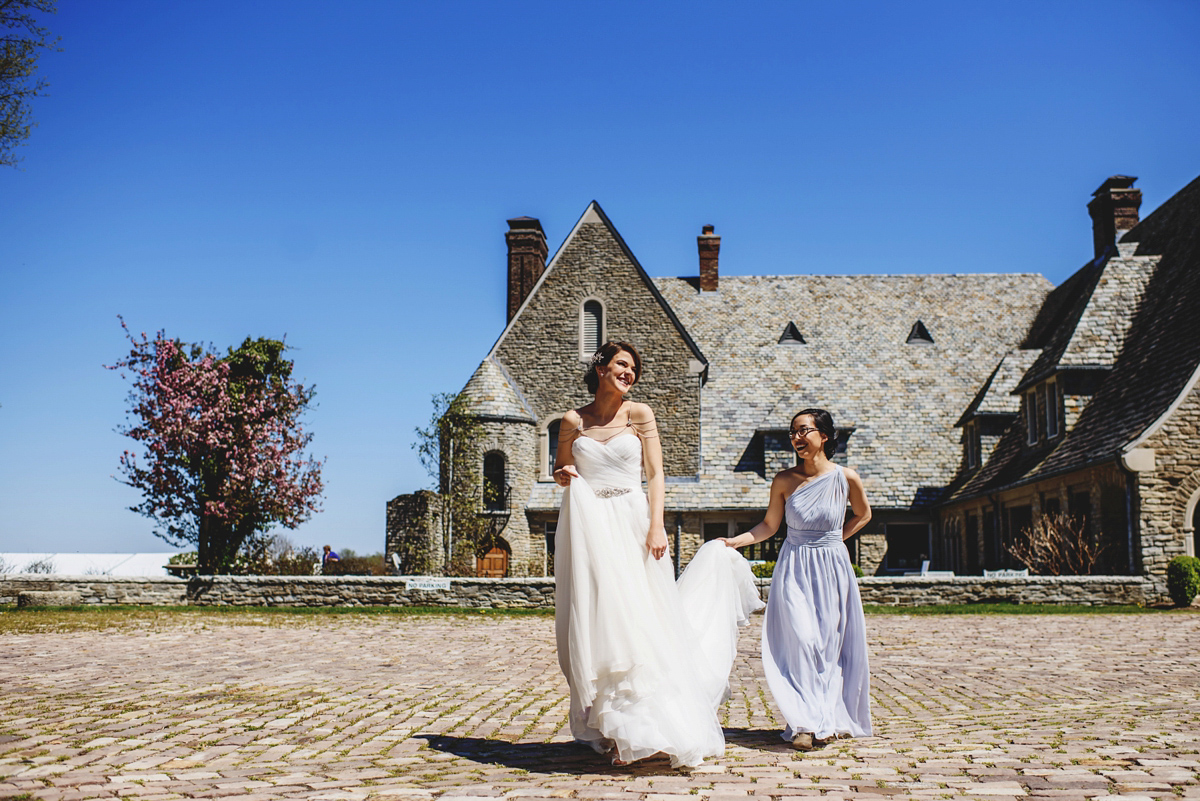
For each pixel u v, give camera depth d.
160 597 19.28
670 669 4.98
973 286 34.53
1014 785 4.29
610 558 5.08
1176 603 17.58
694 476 29.61
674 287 35.25
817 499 5.80
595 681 4.92
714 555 5.91
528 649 12.02
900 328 33.28
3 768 4.80
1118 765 4.72
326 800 4.04
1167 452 18.34
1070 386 22.56
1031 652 11.42
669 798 4.09
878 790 4.22
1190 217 24.08
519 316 30.81
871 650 11.80
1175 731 5.85
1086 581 18.20
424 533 25.86
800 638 5.61
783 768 4.84
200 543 22.78
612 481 5.29
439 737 5.88
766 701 7.98
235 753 5.30
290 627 14.98
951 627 14.74
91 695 7.54
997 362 32.16
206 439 22.22
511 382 30.34
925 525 29.88
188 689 7.95
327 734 5.94
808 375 31.97
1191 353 19.02
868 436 30.53
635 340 30.38
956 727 6.22
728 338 33.19
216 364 23.25
